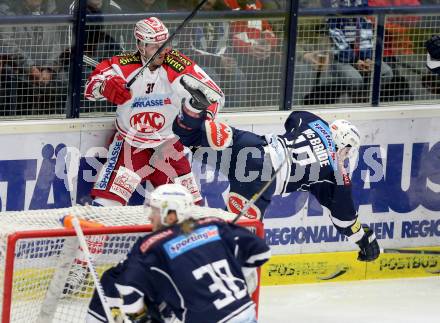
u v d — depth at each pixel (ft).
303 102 67.92
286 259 67.72
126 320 47.55
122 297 45.19
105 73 60.90
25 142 61.87
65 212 53.42
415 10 68.13
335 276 68.95
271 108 67.26
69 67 62.64
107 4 62.59
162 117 62.34
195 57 65.10
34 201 62.80
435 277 70.74
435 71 67.15
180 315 45.96
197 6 58.75
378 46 68.13
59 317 53.93
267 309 63.62
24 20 60.80
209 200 66.33
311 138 62.08
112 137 63.62
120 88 59.93
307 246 68.28
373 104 69.15
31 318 52.80
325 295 66.64
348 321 62.64
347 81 68.33
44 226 50.39
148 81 61.46
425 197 70.54
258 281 52.29
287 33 66.03
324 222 68.33
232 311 45.01
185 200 46.62
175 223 46.52
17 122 61.57
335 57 67.72
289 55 66.33
